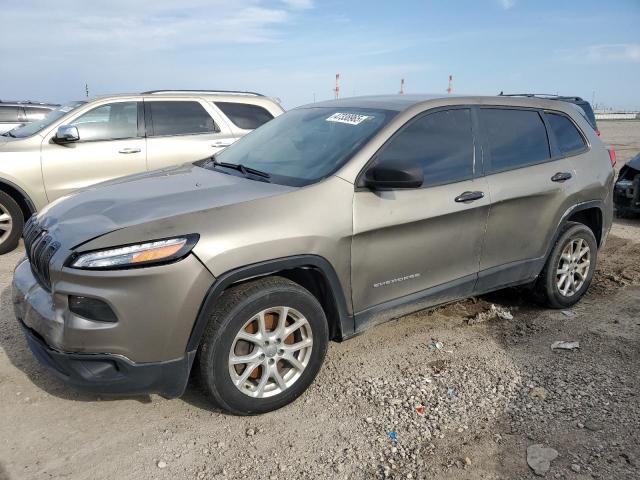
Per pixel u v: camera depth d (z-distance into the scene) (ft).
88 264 8.96
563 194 14.70
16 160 20.85
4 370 11.78
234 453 9.39
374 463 9.16
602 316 15.53
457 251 12.71
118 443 9.60
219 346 9.65
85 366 9.14
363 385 11.56
